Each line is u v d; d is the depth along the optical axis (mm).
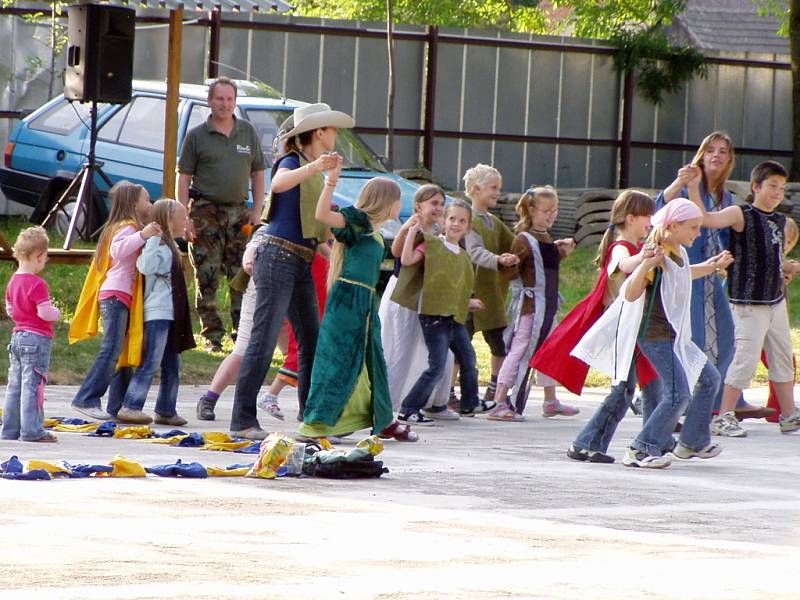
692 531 9609
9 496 9984
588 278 30844
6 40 34500
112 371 15125
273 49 35906
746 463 14133
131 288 15086
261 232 13828
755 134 42219
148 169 27016
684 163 41375
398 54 37531
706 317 15609
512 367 17344
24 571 7148
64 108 29094
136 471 11344
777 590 7316
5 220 33562
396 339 16406
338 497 10641
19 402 13516
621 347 13148
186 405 17406
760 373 23078
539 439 15500
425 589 7008
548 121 39656
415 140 38031
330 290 13883
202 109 26922
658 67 40562
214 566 7504
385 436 14828
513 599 6805
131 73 22984
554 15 65688
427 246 16156
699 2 68188
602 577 7535
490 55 38656
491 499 10812
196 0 26719
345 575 7375
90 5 22547
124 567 7363
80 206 23234
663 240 12891
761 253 16672
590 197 36156
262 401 16375
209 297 21609
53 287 25250
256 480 11500
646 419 13711
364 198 13836
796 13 40656
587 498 11094
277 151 13883
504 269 17500
